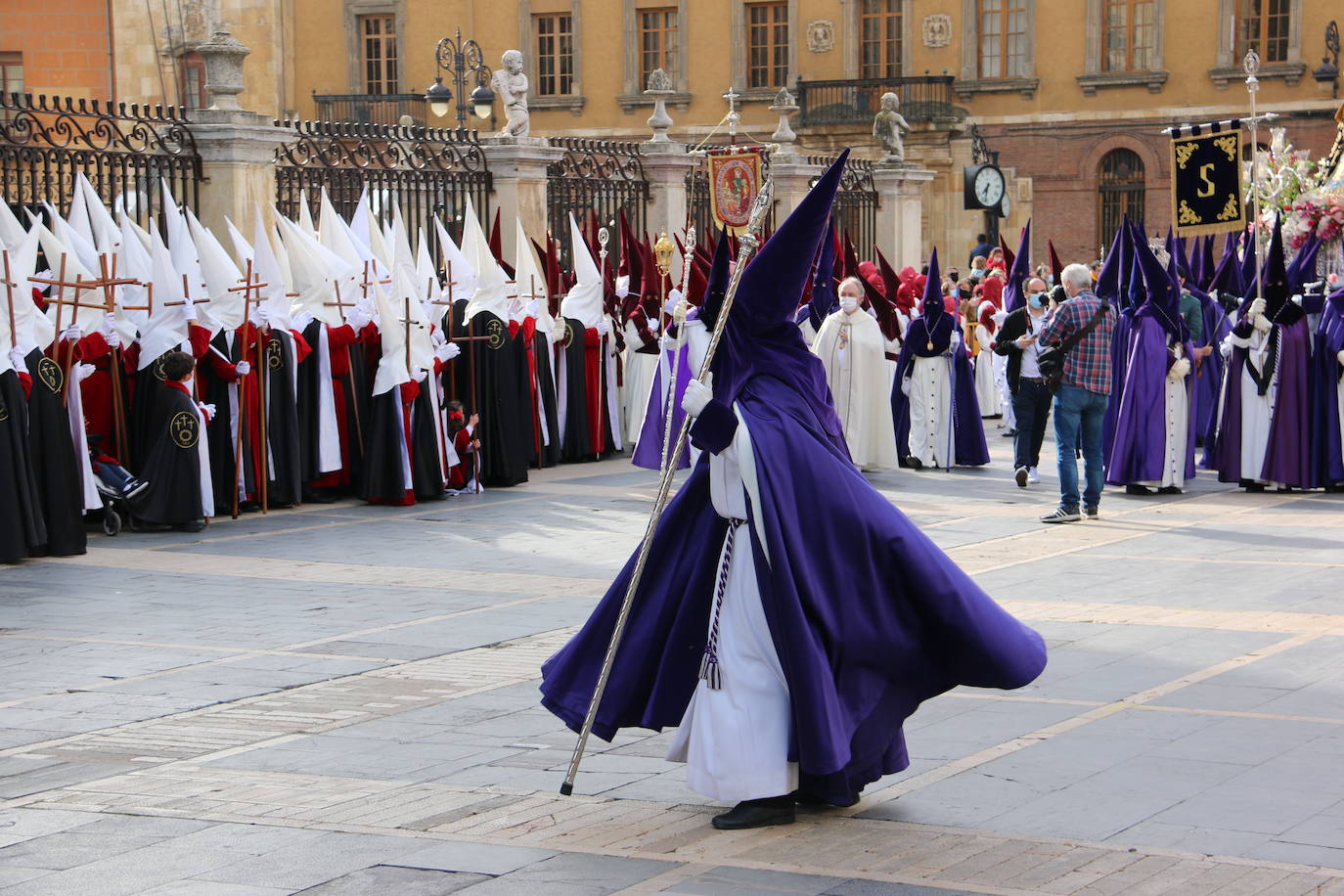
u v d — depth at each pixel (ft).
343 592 36.88
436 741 24.31
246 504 49.78
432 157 61.31
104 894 17.57
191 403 45.83
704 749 19.16
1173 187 53.62
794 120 140.26
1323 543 42.24
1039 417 55.06
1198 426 61.98
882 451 57.41
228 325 47.62
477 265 54.85
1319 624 31.68
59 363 43.19
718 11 144.87
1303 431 51.88
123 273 45.62
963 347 60.39
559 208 67.15
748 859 18.38
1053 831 19.40
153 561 41.24
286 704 26.89
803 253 19.75
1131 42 133.90
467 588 37.24
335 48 153.17
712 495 19.49
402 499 50.49
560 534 45.14
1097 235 136.15
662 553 20.21
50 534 41.86
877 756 19.84
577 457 61.93
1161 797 20.72
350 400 50.67
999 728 24.32
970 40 137.49
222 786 22.00
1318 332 51.96
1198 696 26.09
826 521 19.15
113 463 45.73
